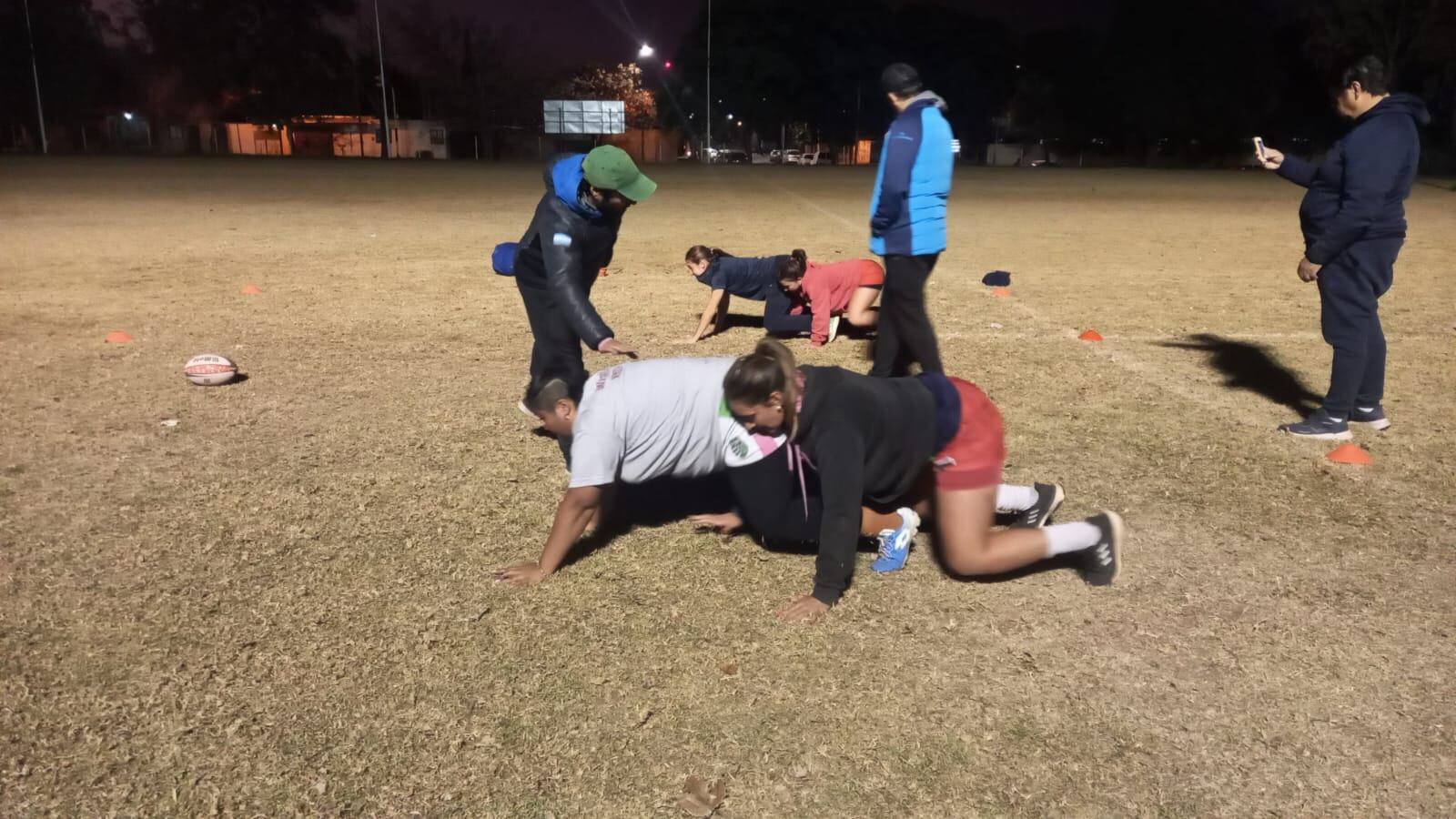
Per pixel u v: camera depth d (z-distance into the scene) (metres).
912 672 3.04
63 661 3.00
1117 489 4.53
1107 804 2.49
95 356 6.79
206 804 2.43
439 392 5.99
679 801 2.47
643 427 3.43
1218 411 5.78
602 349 4.11
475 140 69.50
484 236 14.48
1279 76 61.81
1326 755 2.67
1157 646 3.19
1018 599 3.50
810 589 3.54
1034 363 6.93
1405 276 11.46
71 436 5.06
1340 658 3.12
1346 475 4.72
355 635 3.18
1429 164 46.22
